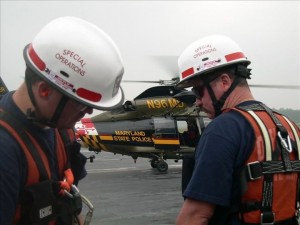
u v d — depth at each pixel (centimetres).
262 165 194
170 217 724
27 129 170
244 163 195
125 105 1371
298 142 212
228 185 192
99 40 176
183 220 198
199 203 193
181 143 1386
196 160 203
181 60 233
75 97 168
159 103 1373
